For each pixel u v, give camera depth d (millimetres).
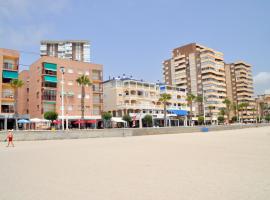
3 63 56688
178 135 45938
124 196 7555
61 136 36469
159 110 87625
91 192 8070
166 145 25109
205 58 117000
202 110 115125
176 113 92312
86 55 132250
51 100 63156
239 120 134125
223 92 121875
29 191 8352
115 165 13172
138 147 23266
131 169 11945
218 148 21516
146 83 87750
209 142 28484
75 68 68062
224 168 11867
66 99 65250
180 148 21812
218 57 122625
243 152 18391
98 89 72312
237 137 37062
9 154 18859
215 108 114375
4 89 56344
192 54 122062
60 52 131375
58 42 131625
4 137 32031
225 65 143625
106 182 9406
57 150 21359
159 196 7492
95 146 24938
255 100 150875
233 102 132750
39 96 62938
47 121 56250
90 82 63531
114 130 42375
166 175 10461
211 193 7699
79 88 67938
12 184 9359
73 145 26516
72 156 17156
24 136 33344
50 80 63438
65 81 65812
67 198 7469
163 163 13594
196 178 9805
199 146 23594
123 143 28531
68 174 11031
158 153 18234
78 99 67312
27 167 12977
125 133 43594
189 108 101125
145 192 7945
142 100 84812
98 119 67625
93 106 70812
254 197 7242
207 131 61656
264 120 150250
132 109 79250
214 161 14062
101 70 73125
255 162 13617
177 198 7262
